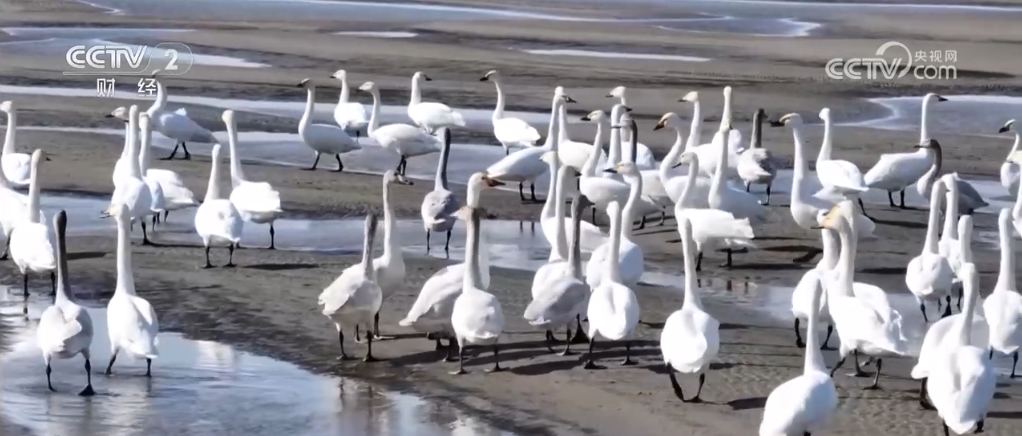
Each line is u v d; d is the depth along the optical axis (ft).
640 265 66.80
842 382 57.93
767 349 62.34
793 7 249.14
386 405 55.83
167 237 84.43
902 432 52.42
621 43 189.26
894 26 216.74
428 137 107.65
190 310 68.80
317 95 144.25
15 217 78.79
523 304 69.72
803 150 85.56
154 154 112.88
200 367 60.70
